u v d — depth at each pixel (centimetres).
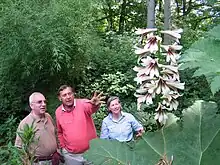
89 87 831
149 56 148
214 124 108
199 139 107
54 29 676
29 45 676
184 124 110
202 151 105
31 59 700
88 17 743
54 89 780
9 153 305
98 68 866
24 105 792
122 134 372
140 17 1455
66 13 699
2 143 642
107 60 870
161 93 145
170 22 797
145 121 416
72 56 748
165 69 144
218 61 89
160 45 146
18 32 680
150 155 107
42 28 671
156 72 143
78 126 385
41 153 370
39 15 682
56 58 674
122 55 882
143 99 147
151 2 822
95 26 829
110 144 109
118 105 374
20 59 709
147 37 149
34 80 759
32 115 373
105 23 1485
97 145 109
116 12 1452
